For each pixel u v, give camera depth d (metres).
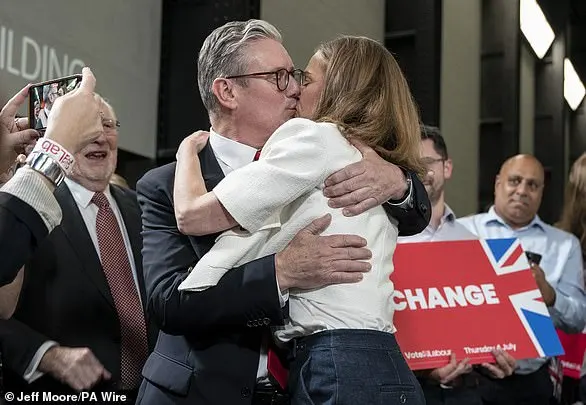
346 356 1.47
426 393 2.59
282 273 1.49
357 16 4.78
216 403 1.55
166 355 1.62
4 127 1.71
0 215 1.36
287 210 1.57
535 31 8.54
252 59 1.70
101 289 2.12
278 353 1.62
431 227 2.98
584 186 3.56
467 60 6.61
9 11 2.92
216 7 3.82
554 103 9.14
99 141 2.24
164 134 3.86
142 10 3.76
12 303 1.90
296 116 1.73
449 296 2.48
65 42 3.24
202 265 1.50
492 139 7.25
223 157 1.70
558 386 3.16
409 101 1.70
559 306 3.00
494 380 2.84
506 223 3.48
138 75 3.72
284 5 4.04
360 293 1.51
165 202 1.66
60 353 1.93
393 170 1.61
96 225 2.23
